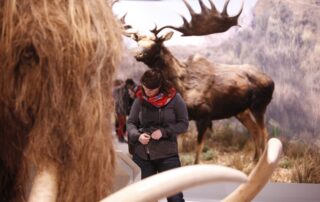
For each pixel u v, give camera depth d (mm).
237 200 923
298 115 5070
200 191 4992
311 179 4977
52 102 814
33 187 805
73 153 825
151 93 3023
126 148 4066
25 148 846
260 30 5180
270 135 5184
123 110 4172
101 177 866
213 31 5305
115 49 911
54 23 815
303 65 5043
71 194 822
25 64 817
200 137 5348
